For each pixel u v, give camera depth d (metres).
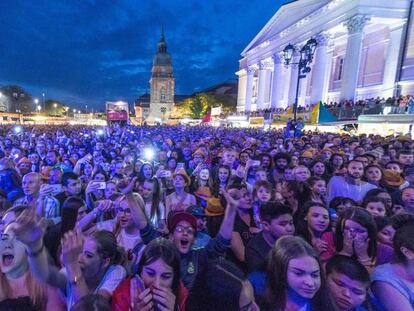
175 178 5.09
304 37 36.97
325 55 33.00
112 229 3.50
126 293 1.99
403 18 27.98
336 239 2.99
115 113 41.69
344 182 5.25
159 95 114.06
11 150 9.05
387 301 2.10
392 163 6.43
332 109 24.81
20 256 2.09
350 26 28.14
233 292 1.76
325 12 32.44
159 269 1.91
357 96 35.66
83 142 13.88
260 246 3.01
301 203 4.29
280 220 2.91
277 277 2.06
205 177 5.89
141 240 3.27
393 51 29.34
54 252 2.55
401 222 2.91
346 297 2.07
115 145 12.84
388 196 4.14
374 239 2.82
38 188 4.34
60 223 2.95
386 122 18.36
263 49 50.53
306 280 1.93
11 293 2.06
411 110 17.67
